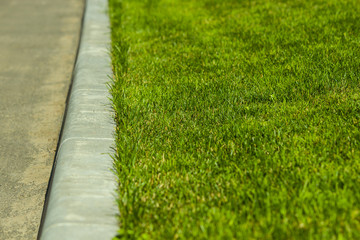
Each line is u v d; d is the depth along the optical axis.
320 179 2.04
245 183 2.06
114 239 1.89
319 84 2.52
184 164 2.15
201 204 1.99
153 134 2.30
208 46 3.01
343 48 2.79
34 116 2.71
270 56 2.81
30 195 2.23
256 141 2.22
